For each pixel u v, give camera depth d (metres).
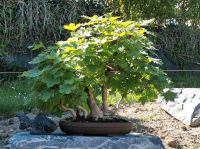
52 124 3.49
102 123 3.31
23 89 6.30
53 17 7.40
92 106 3.47
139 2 7.90
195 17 7.91
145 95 3.53
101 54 3.29
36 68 3.34
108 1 8.06
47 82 3.22
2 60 7.33
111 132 3.34
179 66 8.01
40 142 3.28
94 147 3.26
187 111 5.12
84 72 3.28
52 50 3.44
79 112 3.51
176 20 7.94
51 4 7.46
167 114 5.39
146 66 3.39
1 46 7.20
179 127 4.98
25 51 7.38
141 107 5.63
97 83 3.40
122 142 3.30
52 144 3.27
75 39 3.38
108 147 3.28
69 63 3.25
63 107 3.38
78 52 3.25
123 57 3.33
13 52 7.35
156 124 5.06
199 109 5.04
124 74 3.43
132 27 3.38
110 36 3.34
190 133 4.79
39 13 7.36
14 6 7.30
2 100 5.46
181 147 4.42
